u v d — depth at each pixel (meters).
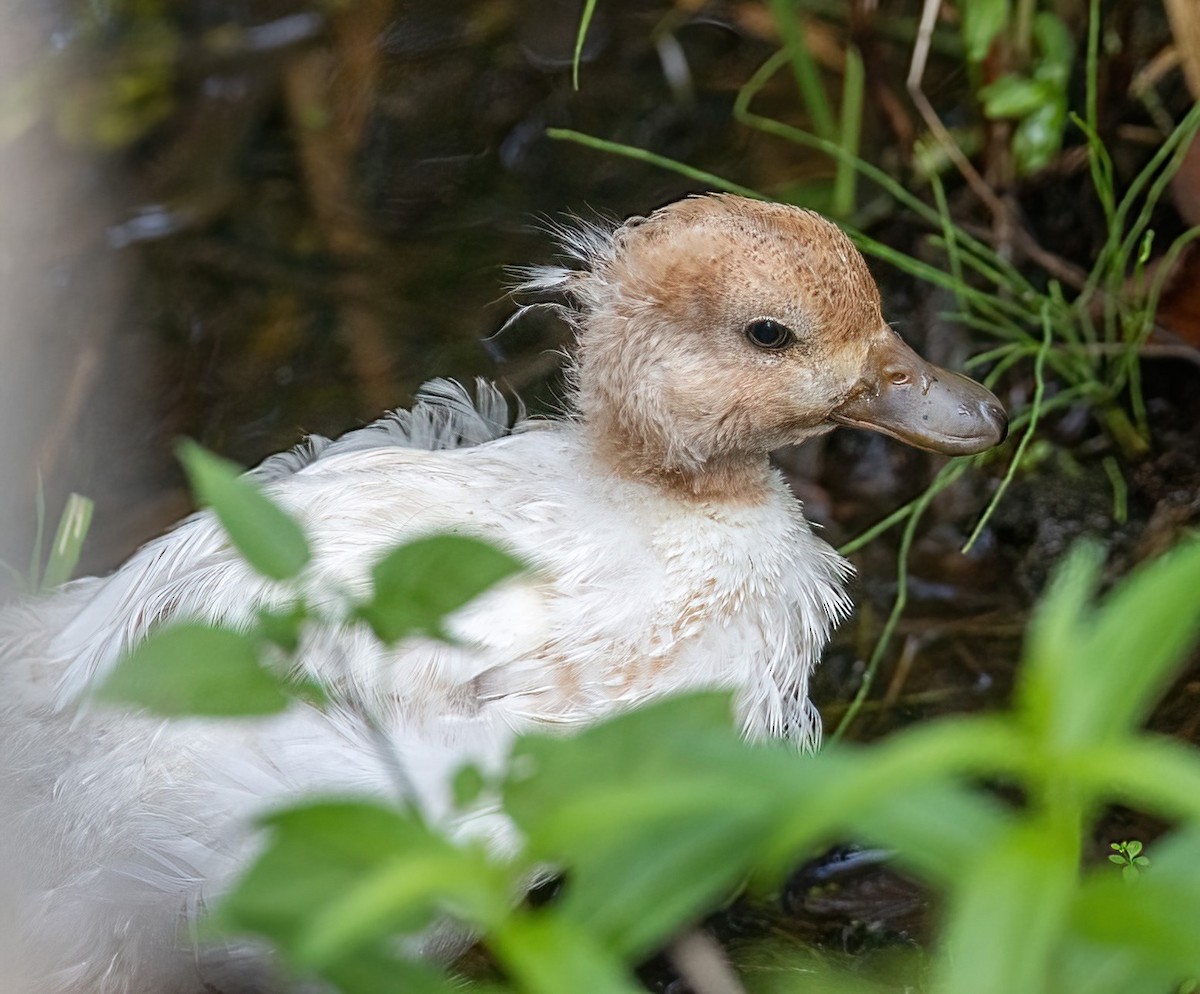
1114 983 2.21
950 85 7.48
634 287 5.14
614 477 5.22
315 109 8.06
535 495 5.15
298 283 7.49
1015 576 6.48
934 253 7.21
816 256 5.07
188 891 4.73
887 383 5.25
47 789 4.86
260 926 2.30
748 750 2.21
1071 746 2.12
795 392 5.16
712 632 5.11
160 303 7.45
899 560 6.54
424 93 8.04
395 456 5.25
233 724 4.54
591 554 5.04
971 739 2.13
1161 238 6.88
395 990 2.45
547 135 7.91
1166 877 2.16
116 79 8.08
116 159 7.88
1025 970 1.98
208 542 5.09
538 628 4.91
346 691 4.59
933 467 6.81
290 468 5.89
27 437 6.99
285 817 2.26
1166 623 2.09
